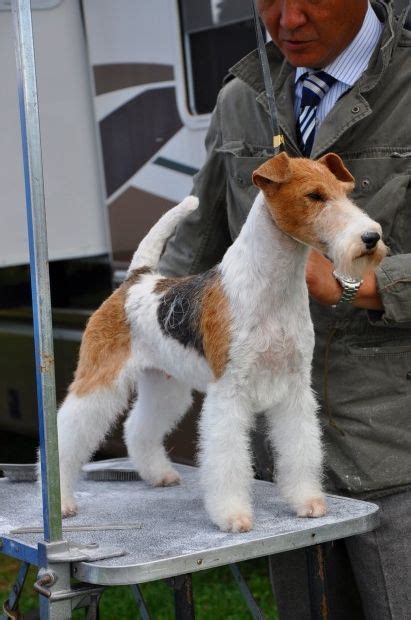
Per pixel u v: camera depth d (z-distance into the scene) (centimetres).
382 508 384
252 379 343
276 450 360
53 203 707
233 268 345
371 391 385
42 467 300
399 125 379
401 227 381
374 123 382
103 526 337
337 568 434
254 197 408
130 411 436
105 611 675
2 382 841
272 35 400
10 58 688
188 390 426
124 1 668
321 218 321
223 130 428
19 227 706
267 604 664
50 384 298
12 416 832
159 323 374
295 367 348
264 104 393
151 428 420
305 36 379
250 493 348
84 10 696
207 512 344
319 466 355
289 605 434
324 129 378
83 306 745
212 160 440
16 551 318
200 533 327
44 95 696
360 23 385
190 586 310
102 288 738
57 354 752
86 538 325
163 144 662
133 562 290
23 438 948
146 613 415
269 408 356
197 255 453
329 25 377
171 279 394
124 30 673
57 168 706
